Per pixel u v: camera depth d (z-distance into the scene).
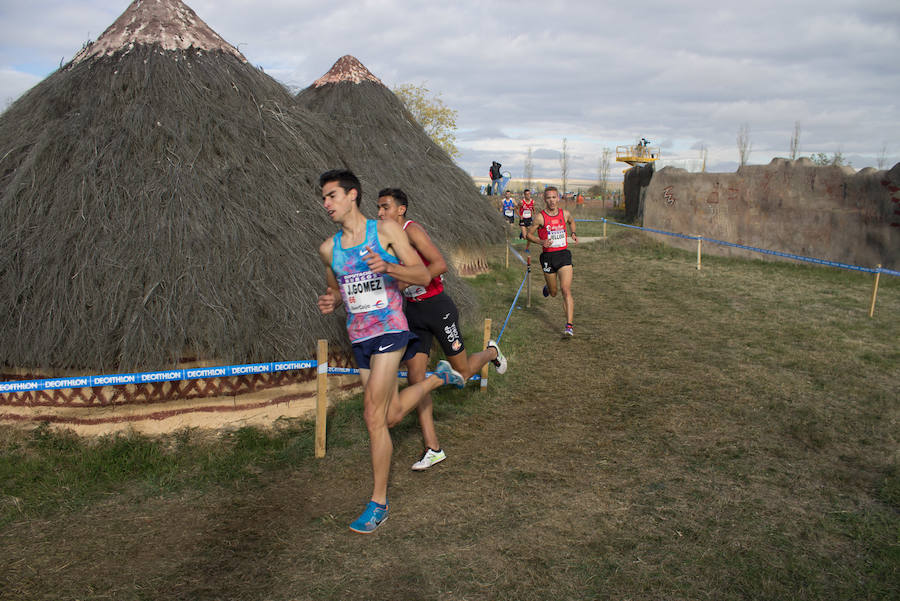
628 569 2.96
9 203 4.67
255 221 4.99
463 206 11.03
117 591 2.85
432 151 11.22
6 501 3.66
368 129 10.08
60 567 3.04
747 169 14.79
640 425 4.78
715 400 5.28
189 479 3.97
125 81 5.40
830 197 13.00
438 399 5.38
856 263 12.52
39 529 3.39
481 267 12.03
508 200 24.72
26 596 2.81
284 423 4.85
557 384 5.84
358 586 2.86
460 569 2.98
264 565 3.04
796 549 3.10
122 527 3.42
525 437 4.62
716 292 10.36
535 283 11.77
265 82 6.26
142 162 4.96
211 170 5.12
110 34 5.78
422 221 7.84
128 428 4.49
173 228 4.64
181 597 2.80
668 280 11.72
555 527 3.35
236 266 4.68
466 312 6.67
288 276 4.84
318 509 3.61
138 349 4.20
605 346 7.11
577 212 31.50
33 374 4.42
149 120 5.18
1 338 4.25
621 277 12.27
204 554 3.15
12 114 5.58
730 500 3.61
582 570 2.95
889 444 4.35
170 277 4.44
